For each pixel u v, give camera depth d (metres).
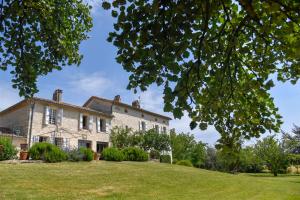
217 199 13.90
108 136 30.69
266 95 5.04
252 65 5.47
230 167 39.66
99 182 14.80
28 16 7.04
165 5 4.31
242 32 5.21
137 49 4.32
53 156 19.06
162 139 31.67
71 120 27.27
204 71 5.02
